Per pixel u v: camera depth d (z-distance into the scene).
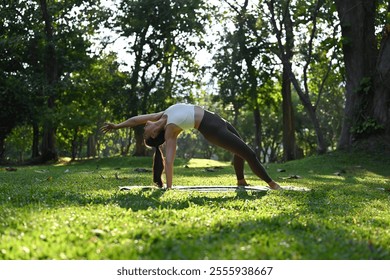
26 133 58.47
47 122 37.69
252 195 9.09
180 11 41.34
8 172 18.28
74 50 41.88
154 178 10.59
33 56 40.69
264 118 72.69
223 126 10.29
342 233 5.24
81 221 5.31
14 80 36.50
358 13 27.86
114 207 6.61
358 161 25.28
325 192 10.50
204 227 5.18
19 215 5.61
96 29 42.91
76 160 41.88
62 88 39.41
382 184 15.76
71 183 11.74
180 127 10.12
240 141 10.29
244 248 4.19
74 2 40.34
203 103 60.16
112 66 46.00
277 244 4.46
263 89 42.09
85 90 42.22
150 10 41.66
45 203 6.92
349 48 28.09
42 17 39.94
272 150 74.81
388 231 5.79
